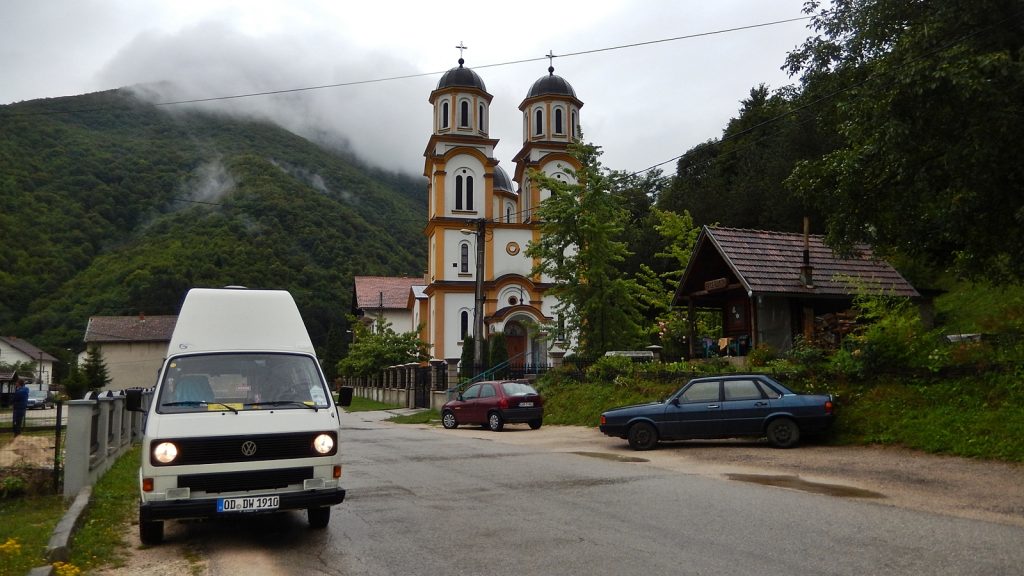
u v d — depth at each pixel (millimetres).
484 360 36688
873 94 14422
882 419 13844
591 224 28891
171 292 77125
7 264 72625
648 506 8766
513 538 7328
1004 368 13133
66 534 7414
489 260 49031
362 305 68562
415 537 7520
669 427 14836
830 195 16094
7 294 72312
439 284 48062
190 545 7523
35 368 68000
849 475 10797
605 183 29234
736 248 22281
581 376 24609
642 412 15047
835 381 15422
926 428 12969
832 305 22344
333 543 7410
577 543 7035
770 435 14141
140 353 74250
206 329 8570
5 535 7668
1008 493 9055
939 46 13758
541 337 32125
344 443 18266
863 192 15367
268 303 9078
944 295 29703
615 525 7770
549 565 6301
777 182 42000
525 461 13547
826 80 17562
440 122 51312
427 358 48469
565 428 21344
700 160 56812
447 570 6270
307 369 8555
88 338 72438
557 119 52219
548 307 48656
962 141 13289
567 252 36875
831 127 18172
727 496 9281
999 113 12508
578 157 30016
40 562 6484
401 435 21031
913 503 8625
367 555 6887
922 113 13438
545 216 29781
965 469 10812
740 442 15438
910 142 13625
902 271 32125
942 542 6742
